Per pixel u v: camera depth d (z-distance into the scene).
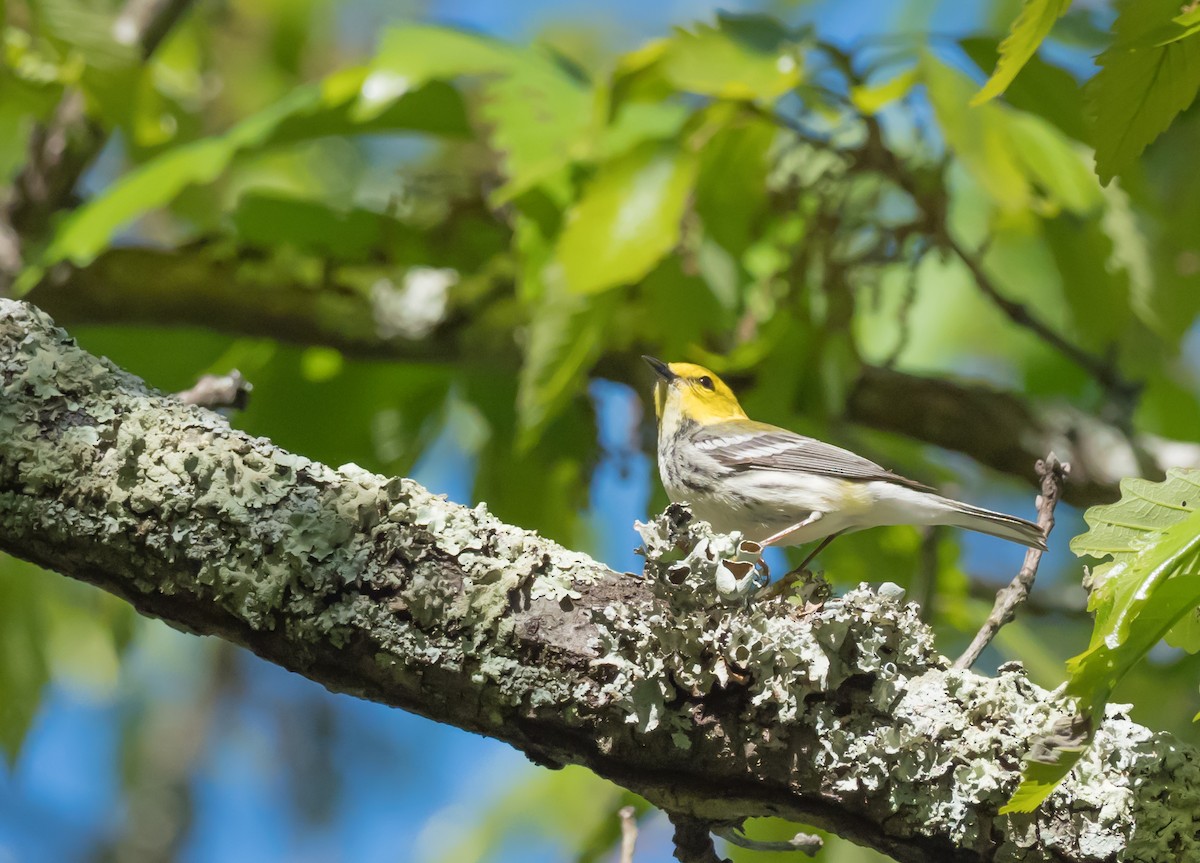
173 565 4.98
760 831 9.38
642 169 8.45
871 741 4.90
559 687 4.93
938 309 12.76
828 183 9.58
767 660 4.93
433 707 5.04
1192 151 10.14
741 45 8.18
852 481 9.62
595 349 8.87
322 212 11.44
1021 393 11.37
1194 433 12.33
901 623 5.09
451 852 13.64
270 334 11.04
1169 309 9.99
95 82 10.12
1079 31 8.79
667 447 10.62
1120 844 4.76
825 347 9.86
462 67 9.18
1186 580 4.31
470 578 5.03
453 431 12.74
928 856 4.92
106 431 5.12
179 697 15.88
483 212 11.51
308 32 14.41
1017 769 4.84
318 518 5.05
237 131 9.76
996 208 10.08
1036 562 6.12
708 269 10.05
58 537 5.00
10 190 11.12
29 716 10.14
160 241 14.83
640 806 9.01
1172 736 4.98
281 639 4.99
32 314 5.46
